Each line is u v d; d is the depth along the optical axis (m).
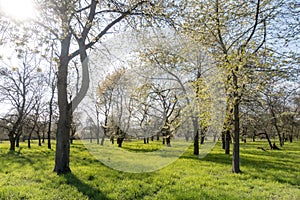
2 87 26.88
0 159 16.14
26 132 36.03
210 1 9.59
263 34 10.14
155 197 6.98
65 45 10.47
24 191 7.30
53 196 6.88
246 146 35.22
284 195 7.61
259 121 24.81
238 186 8.65
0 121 30.17
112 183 8.38
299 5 8.89
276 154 22.84
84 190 7.52
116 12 9.21
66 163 10.32
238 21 10.37
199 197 6.96
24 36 6.94
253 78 8.38
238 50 8.91
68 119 10.48
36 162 14.05
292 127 36.75
